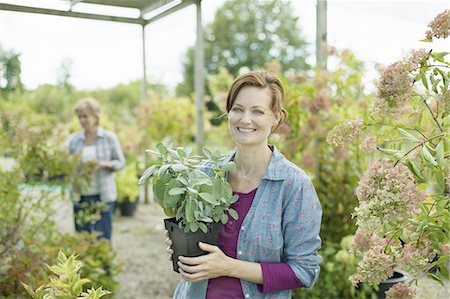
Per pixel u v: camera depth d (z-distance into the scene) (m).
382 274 1.84
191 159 1.79
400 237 1.95
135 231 7.06
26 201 3.92
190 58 17.62
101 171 4.59
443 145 1.81
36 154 4.06
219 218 1.74
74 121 7.54
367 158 3.98
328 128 4.17
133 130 8.45
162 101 8.13
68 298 1.77
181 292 1.94
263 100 1.75
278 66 4.46
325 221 4.26
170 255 1.84
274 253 1.78
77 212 4.55
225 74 8.75
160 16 4.98
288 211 1.78
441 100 1.83
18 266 2.99
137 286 4.75
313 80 4.19
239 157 1.85
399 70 1.85
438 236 1.86
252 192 1.81
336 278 3.87
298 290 3.96
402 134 1.94
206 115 8.33
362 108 4.03
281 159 1.82
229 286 1.79
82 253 3.55
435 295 2.87
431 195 1.86
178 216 1.72
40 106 12.62
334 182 4.27
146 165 7.97
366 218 1.78
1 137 3.98
